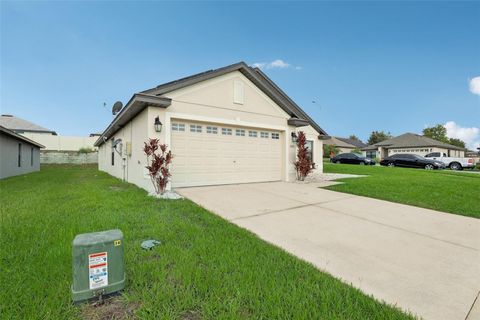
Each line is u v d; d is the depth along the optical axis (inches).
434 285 94.0
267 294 80.4
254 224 166.6
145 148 257.1
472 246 134.6
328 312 72.9
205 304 74.3
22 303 73.2
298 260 110.3
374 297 84.7
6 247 111.0
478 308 80.1
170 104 282.0
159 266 96.7
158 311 71.0
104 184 349.1
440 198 259.0
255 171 375.2
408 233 154.5
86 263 73.4
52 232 132.2
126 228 141.1
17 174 535.2
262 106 376.5
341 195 277.0
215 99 326.6
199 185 319.9
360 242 137.5
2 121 1080.2
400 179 395.9
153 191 269.0
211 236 134.9
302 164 398.3
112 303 75.5
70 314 69.7
